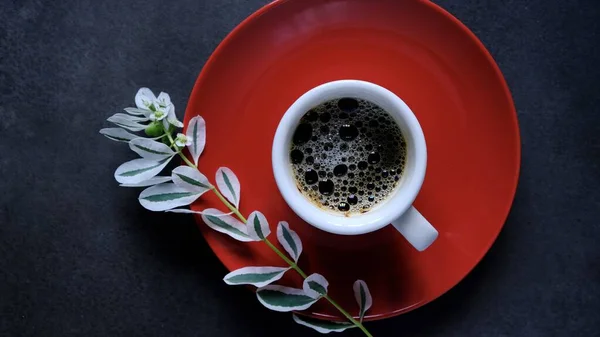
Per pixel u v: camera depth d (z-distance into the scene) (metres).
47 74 0.46
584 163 0.46
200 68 0.46
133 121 0.42
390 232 0.42
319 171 0.41
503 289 0.46
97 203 0.46
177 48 0.46
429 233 0.38
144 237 0.46
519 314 0.46
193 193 0.41
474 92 0.41
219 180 0.41
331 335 0.46
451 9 0.46
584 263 0.46
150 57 0.46
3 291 0.46
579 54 0.46
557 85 0.46
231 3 0.46
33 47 0.46
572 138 0.46
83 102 0.46
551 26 0.46
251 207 0.42
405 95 0.41
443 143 0.41
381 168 0.41
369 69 0.41
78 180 0.46
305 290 0.41
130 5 0.46
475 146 0.41
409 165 0.39
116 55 0.46
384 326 0.46
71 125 0.46
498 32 0.46
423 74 0.41
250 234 0.40
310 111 0.41
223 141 0.42
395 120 0.40
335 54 0.41
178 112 0.46
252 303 0.46
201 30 0.46
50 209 0.46
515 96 0.46
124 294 0.46
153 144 0.41
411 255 0.42
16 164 0.46
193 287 0.46
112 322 0.46
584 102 0.46
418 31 0.41
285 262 0.42
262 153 0.42
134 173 0.42
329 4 0.41
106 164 0.46
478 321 0.46
